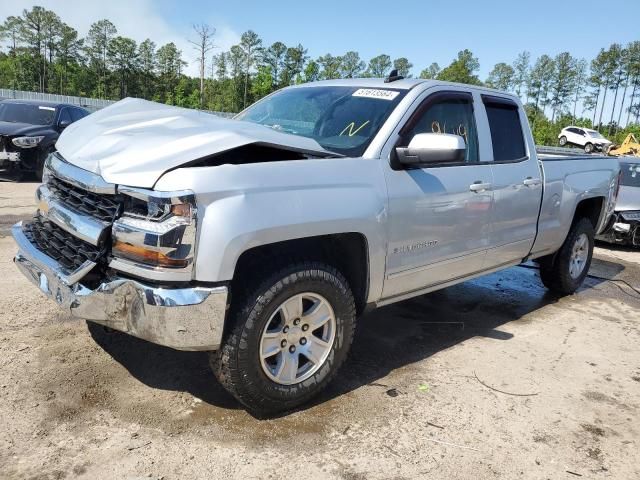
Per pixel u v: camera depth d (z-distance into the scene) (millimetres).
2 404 3150
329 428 3211
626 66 98062
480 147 4570
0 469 2639
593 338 5016
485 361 4309
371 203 3455
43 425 3002
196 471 2744
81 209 3127
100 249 2916
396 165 3713
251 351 3033
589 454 3162
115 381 3516
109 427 3041
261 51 90500
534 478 2910
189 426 3113
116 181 2871
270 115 4449
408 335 4758
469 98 4539
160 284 2791
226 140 3012
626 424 3523
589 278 7359
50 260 3266
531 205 5051
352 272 3678
